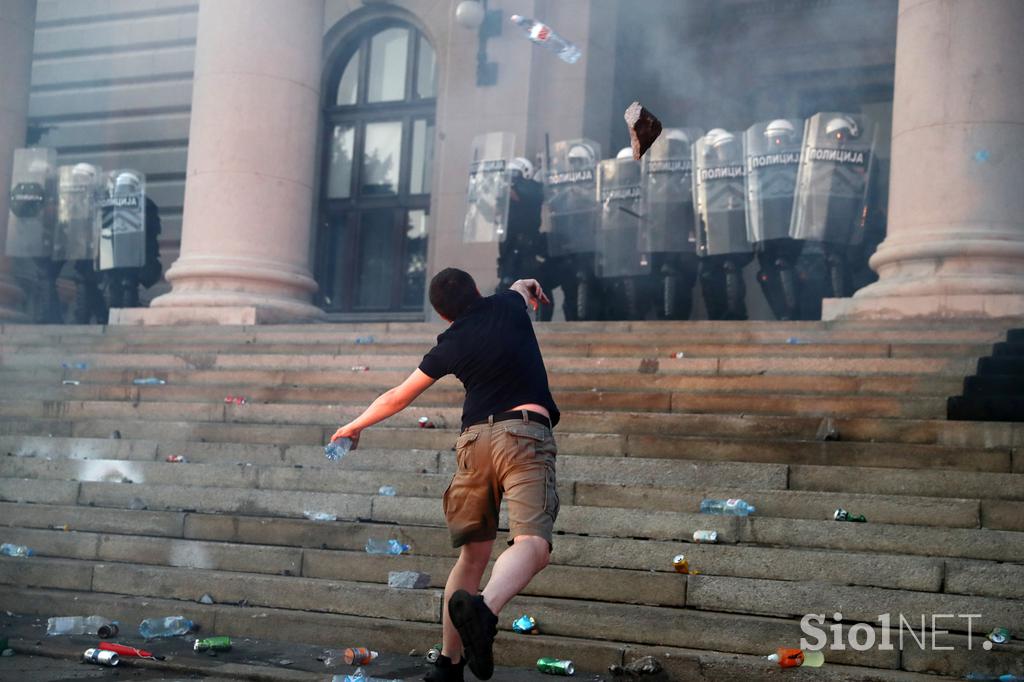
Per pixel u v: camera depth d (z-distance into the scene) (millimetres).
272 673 4996
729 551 5660
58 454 8383
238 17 12453
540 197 12258
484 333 4277
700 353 8742
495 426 4168
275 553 6383
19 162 13953
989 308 8969
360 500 6766
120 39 18156
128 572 6441
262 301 11977
